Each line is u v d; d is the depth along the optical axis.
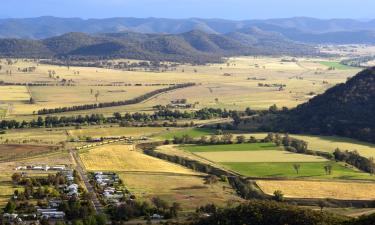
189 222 180.25
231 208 181.38
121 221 190.50
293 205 191.88
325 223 158.75
